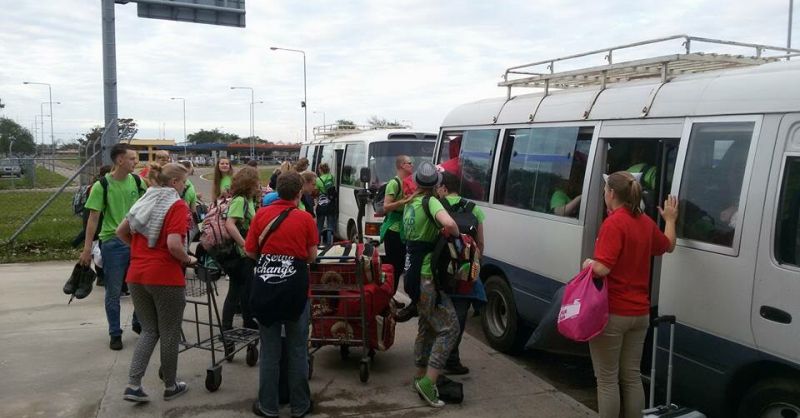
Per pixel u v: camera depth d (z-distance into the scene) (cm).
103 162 1243
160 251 464
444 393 490
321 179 1222
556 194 548
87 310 749
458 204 503
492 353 620
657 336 431
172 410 469
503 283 623
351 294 521
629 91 489
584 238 505
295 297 425
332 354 596
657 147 468
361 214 910
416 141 1147
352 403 485
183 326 683
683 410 389
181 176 472
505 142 638
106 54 1243
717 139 400
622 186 376
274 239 425
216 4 1558
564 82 612
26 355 588
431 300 476
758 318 360
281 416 462
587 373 591
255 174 595
